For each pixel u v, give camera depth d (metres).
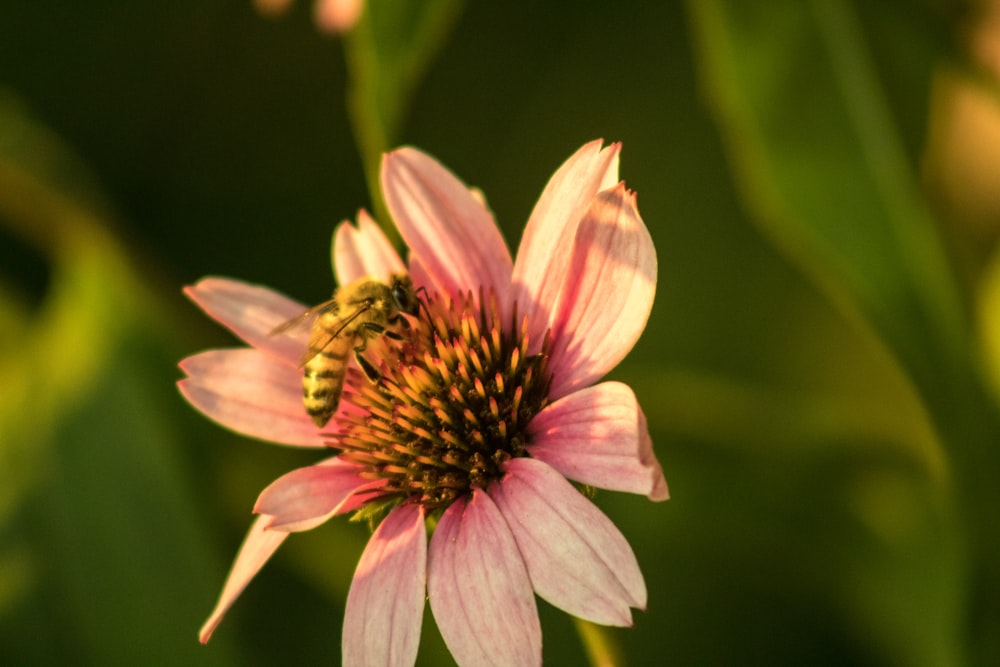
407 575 0.22
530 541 0.21
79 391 0.27
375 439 0.23
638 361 0.29
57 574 0.27
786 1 0.25
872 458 0.26
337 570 0.26
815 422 0.26
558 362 0.22
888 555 0.26
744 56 0.25
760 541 0.26
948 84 0.25
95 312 0.27
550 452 0.22
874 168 0.25
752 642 0.26
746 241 0.29
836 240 0.25
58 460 0.27
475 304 0.23
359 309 0.23
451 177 0.23
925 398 0.24
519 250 0.23
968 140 0.27
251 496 0.27
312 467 0.23
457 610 0.21
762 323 0.28
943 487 0.24
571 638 0.26
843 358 0.28
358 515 0.22
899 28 0.25
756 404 0.26
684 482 0.26
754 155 0.25
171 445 0.27
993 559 0.24
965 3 0.25
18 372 0.28
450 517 0.22
